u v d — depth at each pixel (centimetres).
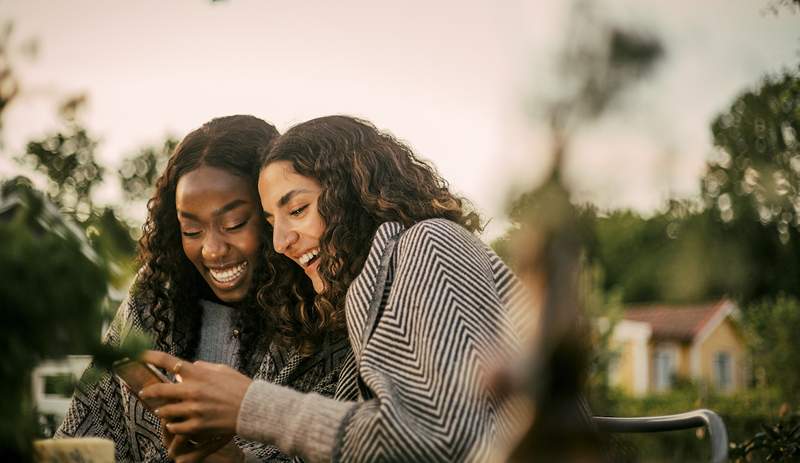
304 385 204
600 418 162
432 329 135
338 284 175
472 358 131
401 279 144
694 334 3494
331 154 179
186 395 140
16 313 92
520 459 102
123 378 143
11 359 92
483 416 127
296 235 178
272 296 204
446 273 142
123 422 214
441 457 124
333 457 129
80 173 2192
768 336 1842
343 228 176
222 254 207
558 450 101
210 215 206
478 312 138
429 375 132
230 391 141
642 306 3784
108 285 100
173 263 221
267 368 206
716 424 147
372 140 186
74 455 105
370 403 133
